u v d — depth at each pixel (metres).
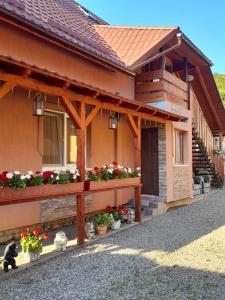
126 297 4.36
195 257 6.04
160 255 6.14
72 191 6.37
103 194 9.90
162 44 11.55
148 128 11.70
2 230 6.84
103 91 6.77
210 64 14.78
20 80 5.27
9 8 6.70
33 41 7.91
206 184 16.80
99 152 9.85
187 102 13.42
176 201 12.06
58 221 8.31
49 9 10.16
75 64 9.20
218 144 23.09
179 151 13.12
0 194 4.99
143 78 11.81
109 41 12.45
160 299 4.29
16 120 7.27
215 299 4.29
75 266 5.48
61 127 8.77
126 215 8.69
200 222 9.20
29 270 5.27
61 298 4.33
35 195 5.58
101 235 7.41
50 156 8.41
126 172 8.24
